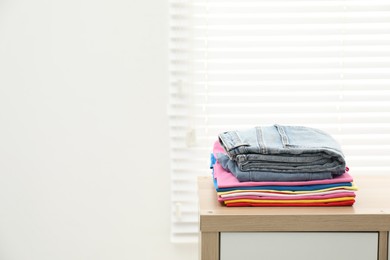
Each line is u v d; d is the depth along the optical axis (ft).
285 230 4.50
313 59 6.86
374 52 6.86
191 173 6.95
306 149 4.79
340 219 4.49
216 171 5.25
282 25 6.81
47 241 7.13
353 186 4.83
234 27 6.82
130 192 7.05
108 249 7.12
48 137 6.98
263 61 6.86
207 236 4.53
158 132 6.97
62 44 6.86
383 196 5.11
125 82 6.90
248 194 4.74
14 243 7.11
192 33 6.81
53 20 6.82
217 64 6.84
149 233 7.10
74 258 7.13
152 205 7.06
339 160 4.82
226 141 5.11
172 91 6.84
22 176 7.02
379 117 6.93
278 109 6.89
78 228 7.10
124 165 7.01
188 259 7.11
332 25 6.84
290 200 4.75
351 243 4.54
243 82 6.88
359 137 6.95
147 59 6.87
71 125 6.97
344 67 6.86
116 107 6.93
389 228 4.51
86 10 6.81
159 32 6.85
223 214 4.50
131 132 6.97
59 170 7.02
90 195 7.06
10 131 6.97
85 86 6.91
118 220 7.09
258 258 4.56
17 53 6.87
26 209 7.07
